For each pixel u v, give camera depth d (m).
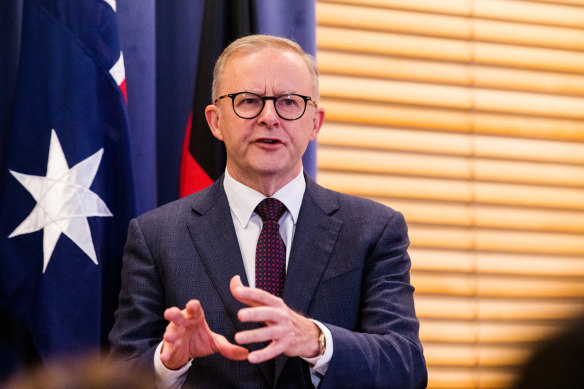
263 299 1.68
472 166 3.49
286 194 2.22
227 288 2.06
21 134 2.56
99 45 2.65
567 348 0.58
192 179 2.92
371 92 3.41
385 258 2.17
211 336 1.82
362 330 2.06
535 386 0.58
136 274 2.16
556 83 3.62
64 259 2.50
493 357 3.38
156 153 3.10
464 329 3.38
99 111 2.64
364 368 1.85
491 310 3.42
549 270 3.50
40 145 2.56
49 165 2.55
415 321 2.09
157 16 3.19
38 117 2.57
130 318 2.10
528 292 3.46
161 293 2.14
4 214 2.52
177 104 3.16
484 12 3.58
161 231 2.20
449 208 3.45
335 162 3.34
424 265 3.39
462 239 3.44
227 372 1.98
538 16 3.65
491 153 3.51
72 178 2.55
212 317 2.03
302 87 2.21
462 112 3.51
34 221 2.52
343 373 1.82
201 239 2.16
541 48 3.64
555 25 3.66
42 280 2.48
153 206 2.96
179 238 2.17
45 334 2.45
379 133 3.40
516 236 3.50
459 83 3.52
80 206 2.54
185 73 3.18
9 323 2.63
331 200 2.29
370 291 2.11
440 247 3.42
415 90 3.46
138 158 2.94
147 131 2.97
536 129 3.57
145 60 3.01
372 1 3.46
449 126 3.48
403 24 3.48
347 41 3.41
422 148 3.44
